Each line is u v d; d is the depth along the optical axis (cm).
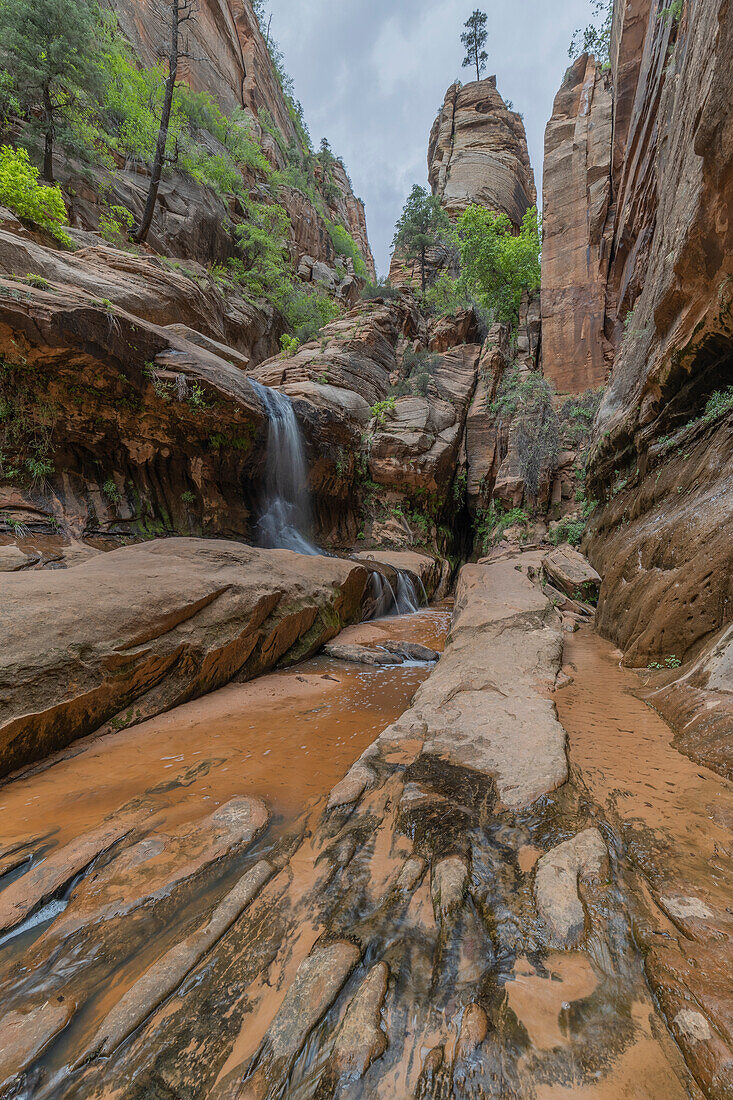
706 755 333
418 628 1151
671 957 181
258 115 4003
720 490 581
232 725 518
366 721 530
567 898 214
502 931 202
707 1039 148
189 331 1560
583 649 734
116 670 508
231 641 654
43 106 1795
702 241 596
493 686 526
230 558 839
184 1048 165
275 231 3053
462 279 2758
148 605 581
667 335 790
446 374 2362
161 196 2366
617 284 1967
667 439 833
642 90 1341
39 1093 154
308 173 4512
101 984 197
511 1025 162
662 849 246
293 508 1759
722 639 444
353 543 1978
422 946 200
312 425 1780
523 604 903
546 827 273
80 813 335
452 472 2164
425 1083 146
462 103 4816
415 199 3086
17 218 1367
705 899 208
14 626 463
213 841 291
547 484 1939
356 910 225
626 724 421
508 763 348
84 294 1121
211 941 211
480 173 4200
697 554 543
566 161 2136
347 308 3572
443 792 316
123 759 430
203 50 3553
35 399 1038
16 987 196
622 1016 164
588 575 1116
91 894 247
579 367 2070
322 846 281
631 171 1491
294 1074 153
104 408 1151
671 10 847
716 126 476
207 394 1295
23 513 1001
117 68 2375
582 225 2064
